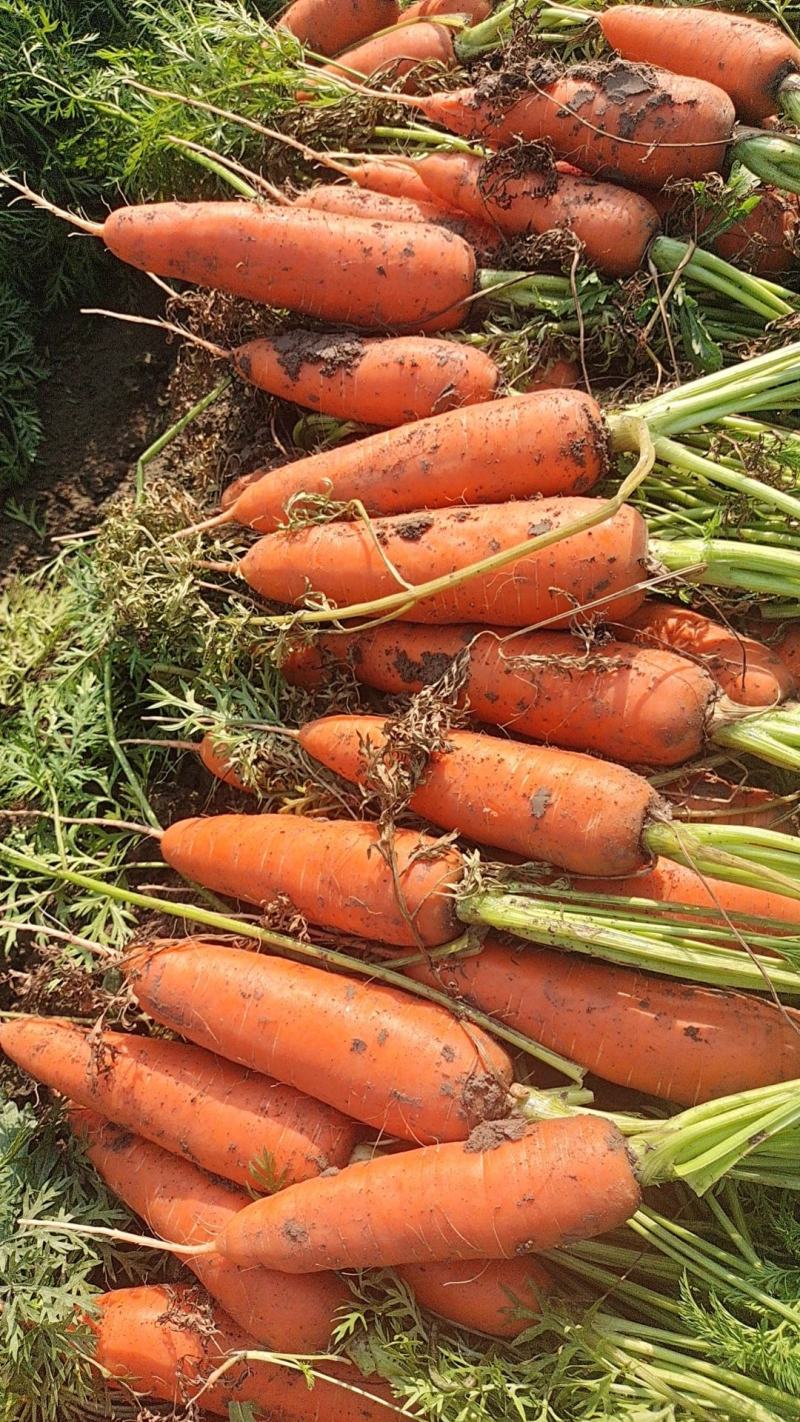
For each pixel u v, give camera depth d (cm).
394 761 69
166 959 71
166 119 83
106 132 90
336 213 80
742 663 70
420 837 69
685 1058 66
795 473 70
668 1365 64
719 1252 65
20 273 94
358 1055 67
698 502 73
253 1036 69
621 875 67
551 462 70
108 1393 71
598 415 70
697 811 69
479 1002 69
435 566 71
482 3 89
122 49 95
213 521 78
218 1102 71
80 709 80
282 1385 68
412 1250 65
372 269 76
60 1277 73
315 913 71
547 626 71
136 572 76
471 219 80
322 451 80
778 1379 61
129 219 78
